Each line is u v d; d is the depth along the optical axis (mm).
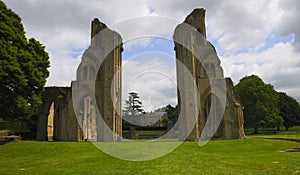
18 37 27547
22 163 17562
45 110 39844
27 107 26109
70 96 35125
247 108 57625
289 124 68625
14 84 24797
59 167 15055
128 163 14906
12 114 26328
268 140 27203
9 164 17438
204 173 12383
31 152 21516
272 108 57250
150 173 12375
